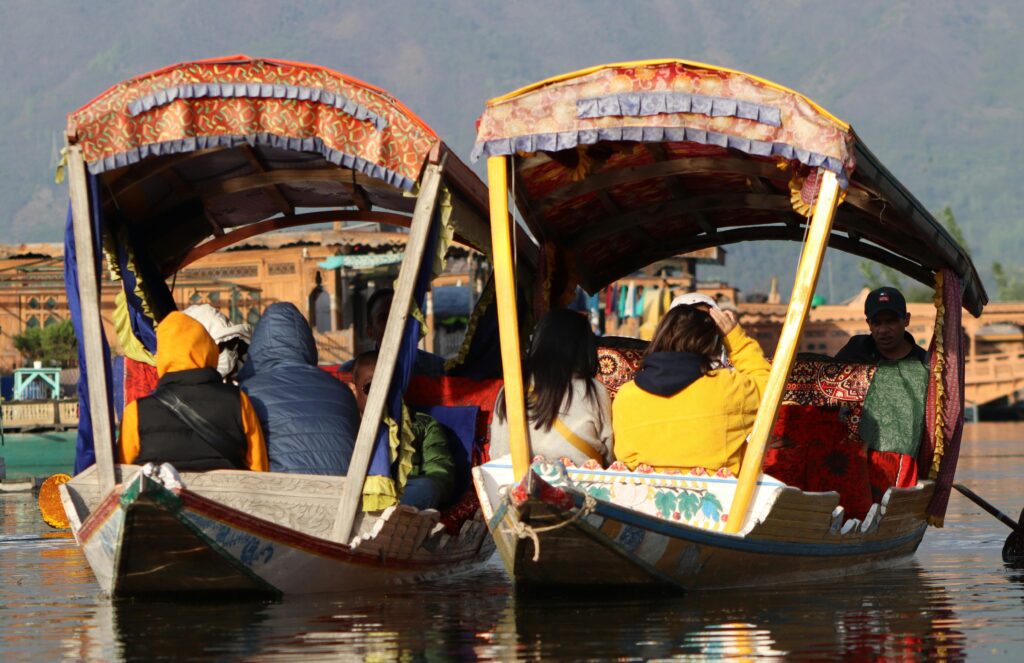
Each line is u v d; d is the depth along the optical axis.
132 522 20.30
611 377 27.52
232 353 27.86
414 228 22.88
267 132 22.67
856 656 16.95
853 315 183.88
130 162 22.62
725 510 21.69
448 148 23.11
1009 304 190.62
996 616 20.17
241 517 20.98
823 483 26.67
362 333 105.12
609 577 21.61
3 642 18.55
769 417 21.20
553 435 22.44
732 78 20.89
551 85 21.66
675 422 21.88
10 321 122.69
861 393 26.91
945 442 27.66
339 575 22.95
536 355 22.67
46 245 101.94
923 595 22.44
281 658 17.14
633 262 35.28
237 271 107.12
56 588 24.34
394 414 23.36
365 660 16.95
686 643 17.86
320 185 29.36
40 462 85.38
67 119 22.61
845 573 25.06
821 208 20.77
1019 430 141.25
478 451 27.44
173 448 22.20
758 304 176.12
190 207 29.00
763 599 21.81
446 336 91.56
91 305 22.80
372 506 22.92
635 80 21.25
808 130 20.50
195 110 22.61
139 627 19.69
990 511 29.05
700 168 25.28
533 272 31.33
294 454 23.19
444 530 25.67
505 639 18.31
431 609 21.17
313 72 22.73
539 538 20.31
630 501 21.92
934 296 28.06
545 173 26.05
